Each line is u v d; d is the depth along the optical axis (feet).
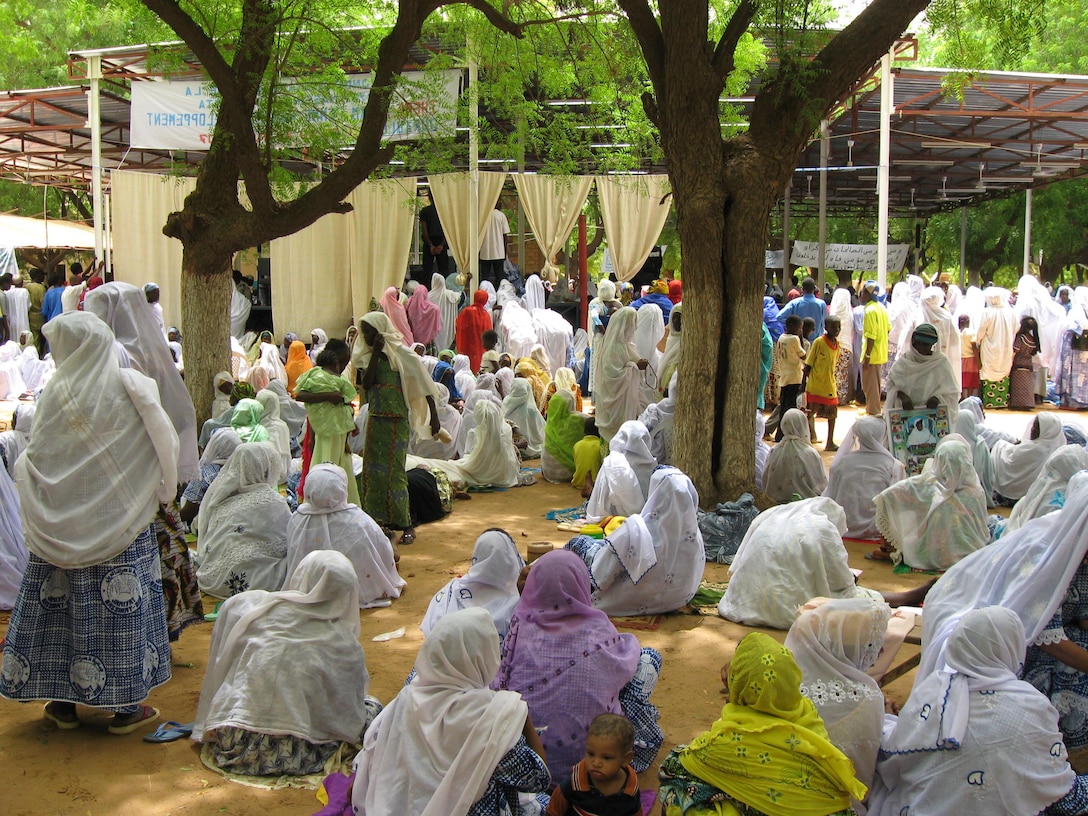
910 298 55.93
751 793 11.34
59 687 15.35
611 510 27.76
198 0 36.70
